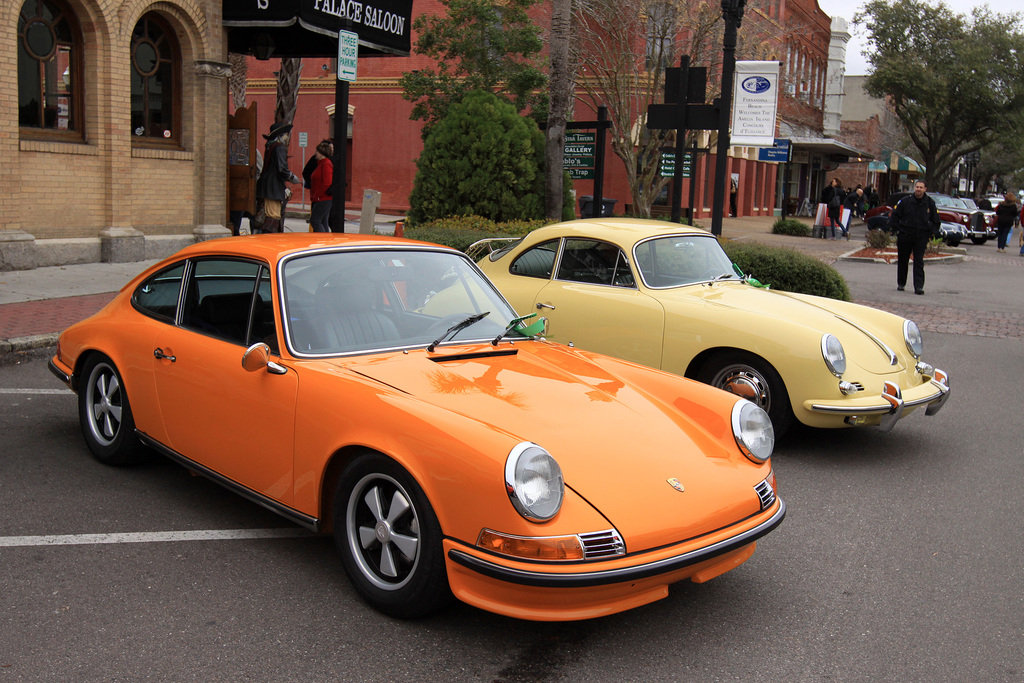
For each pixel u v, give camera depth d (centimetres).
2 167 1104
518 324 446
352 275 421
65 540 411
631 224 710
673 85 1251
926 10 4812
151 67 1331
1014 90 4691
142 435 471
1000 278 1850
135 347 466
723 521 337
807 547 445
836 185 2795
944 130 4950
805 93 4500
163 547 408
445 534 316
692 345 614
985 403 775
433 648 327
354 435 345
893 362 606
